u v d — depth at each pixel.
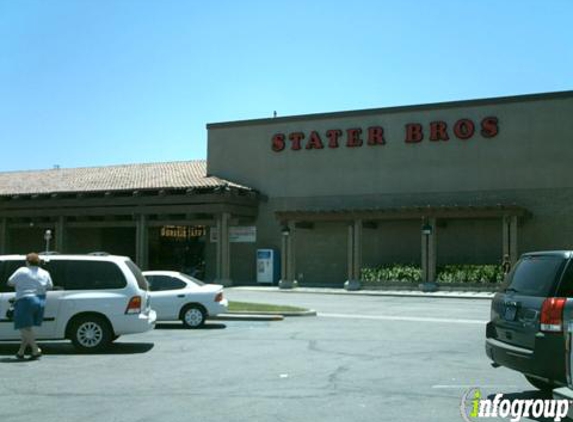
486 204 37.34
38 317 12.65
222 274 39.47
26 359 12.62
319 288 38.28
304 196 41.88
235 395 9.34
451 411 8.39
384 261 39.59
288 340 15.72
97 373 11.14
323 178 41.47
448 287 35.25
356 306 26.78
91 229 47.25
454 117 38.44
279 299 30.69
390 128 39.97
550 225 36.03
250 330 17.98
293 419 7.95
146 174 46.25
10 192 44.84
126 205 41.56
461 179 38.06
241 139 43.88
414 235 39.03
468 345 14.92
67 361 12.41
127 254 48.28
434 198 38.62
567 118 36.03
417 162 39.19
